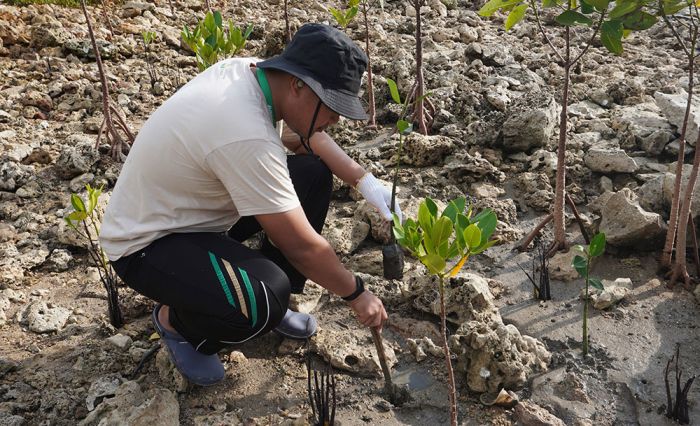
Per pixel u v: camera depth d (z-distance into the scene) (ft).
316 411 8.32
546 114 13.64
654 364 9.03
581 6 9.98
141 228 7.61
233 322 7.70
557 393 8.63
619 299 10.16
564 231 11.35
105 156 14.39
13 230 12.20
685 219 10.22
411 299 10.18
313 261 7.47
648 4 10.26
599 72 18.08
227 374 8.96
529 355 8.93
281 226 7.20
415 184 13.30
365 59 7.30
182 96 7.25
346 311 10.20
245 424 8.20
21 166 13.83
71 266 11.48
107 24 21.07
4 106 16.16
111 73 18.30
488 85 16.55
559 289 10.62
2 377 8.93
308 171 8.96
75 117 16.26
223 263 7.62
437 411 8.44
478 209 12.48
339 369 9.05
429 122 15.29
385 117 16.03
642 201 12.12
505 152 14.17
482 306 9.59
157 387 8.69
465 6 24.86
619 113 15.01
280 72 7.22
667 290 10.43
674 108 13.80
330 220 12.26
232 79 7.27
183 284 7.61
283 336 9.47
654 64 18.65
